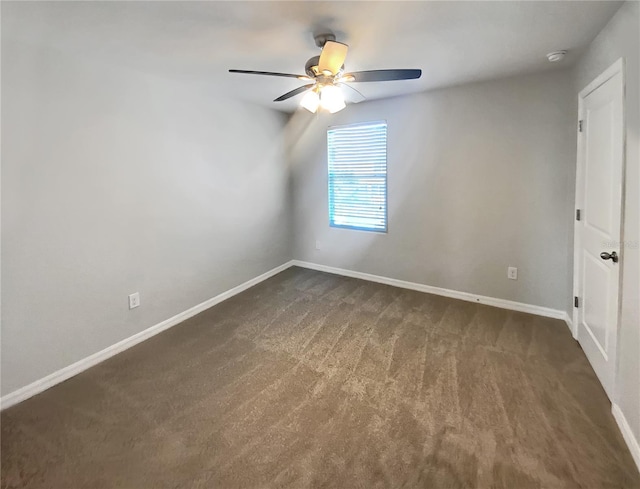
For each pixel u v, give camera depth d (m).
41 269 2.27
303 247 4.90
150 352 2.77
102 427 1.96
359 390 2.24
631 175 1.74
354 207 4.37
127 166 2.75
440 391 2.20
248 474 1.63
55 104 2.27
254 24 1.95
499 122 3.24
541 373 2.36
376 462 1.68
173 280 3.23
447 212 3.67
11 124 2.07
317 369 2.49
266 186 4.37
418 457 1.71
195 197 3.40
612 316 2.03
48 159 2.26
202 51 2.34
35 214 2.22
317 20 1.91
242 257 4.07
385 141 3.98
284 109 4.38
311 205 4.70
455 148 3.52
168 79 3.00
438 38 2.18
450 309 3.46
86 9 1.76
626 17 1.76
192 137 3.31
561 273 3.13
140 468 1.68
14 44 2.06
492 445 1.77
